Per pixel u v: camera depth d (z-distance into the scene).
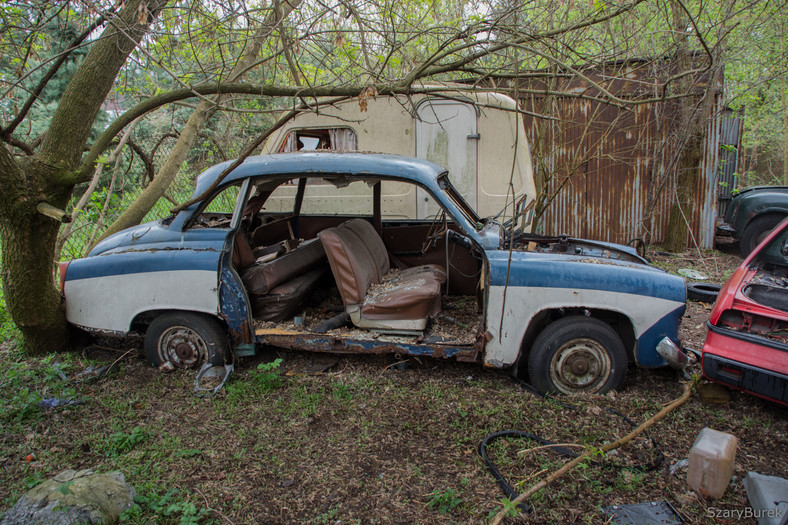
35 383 3.90
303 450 3.12
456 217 3.77
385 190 6.30
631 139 8.62
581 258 3.77
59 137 3.88
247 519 2.54
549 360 3.69
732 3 5.26
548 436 3.24
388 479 2.84
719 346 3.45
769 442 3.21
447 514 2.56
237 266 4.11
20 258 3.97
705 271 7.54
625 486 2.78
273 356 4.38
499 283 3.62
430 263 5.15
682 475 2.88
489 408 3.54
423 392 3.78
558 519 2.54
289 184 6.37
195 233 3.97
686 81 7.74
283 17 3.48
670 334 3.55
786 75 9.09
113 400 3.68
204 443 3.18
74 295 4.14
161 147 9.84
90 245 6.34
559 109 8.29
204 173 4.13
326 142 6.68
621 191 8.85
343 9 3.71
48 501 2.43
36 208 3.80
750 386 3.30
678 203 8.37
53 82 8.45
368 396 3.73
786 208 7.89
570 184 8.91
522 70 4.62
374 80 4.18
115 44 3.92
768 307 3.38
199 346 4.05
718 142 8.52
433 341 3.82
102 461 3.01
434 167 4.23
